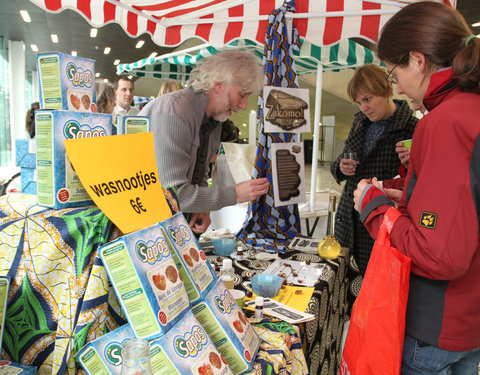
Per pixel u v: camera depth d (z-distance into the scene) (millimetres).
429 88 929
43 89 801
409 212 908
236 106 1798
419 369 994
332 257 1751
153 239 732
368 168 2393
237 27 2260
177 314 723
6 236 738
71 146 703
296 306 1221
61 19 8227
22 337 735
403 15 977
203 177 1974
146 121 1019
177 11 2266
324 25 2057
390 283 940
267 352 869
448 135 834
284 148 1949
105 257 676
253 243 1932
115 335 691
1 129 10719
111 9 2029
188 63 3680
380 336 972
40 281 729
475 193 821
